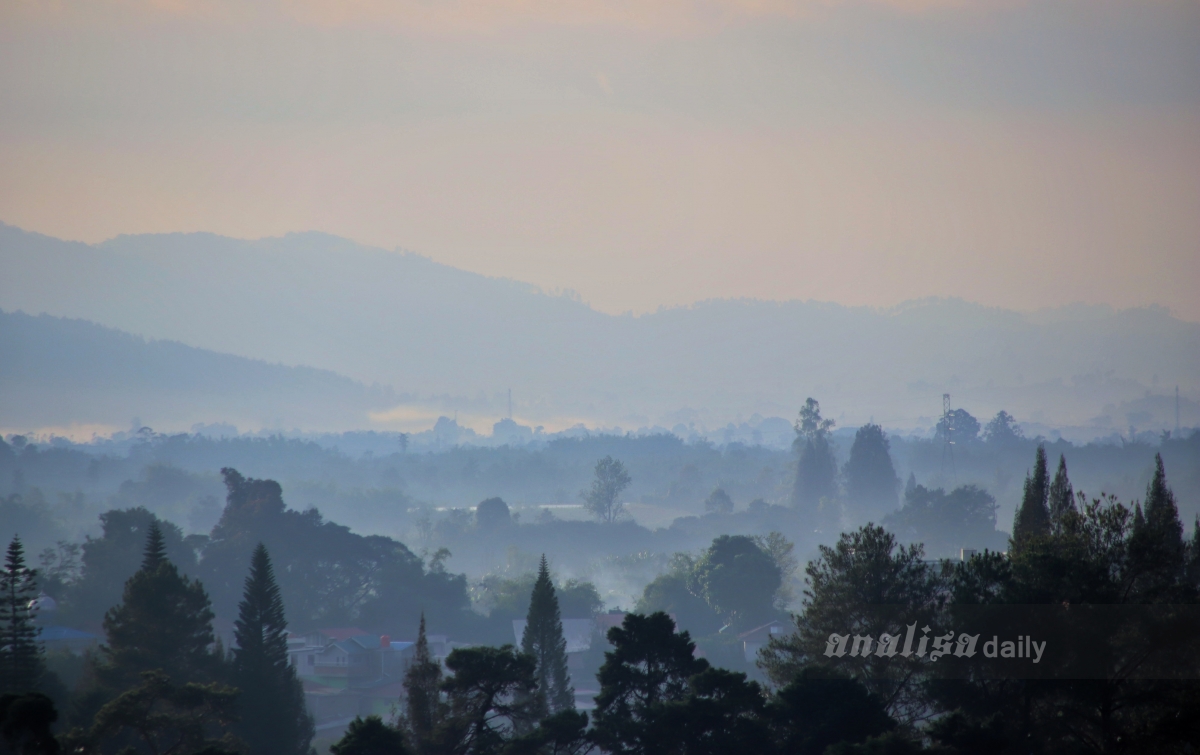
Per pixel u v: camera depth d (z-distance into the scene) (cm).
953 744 7762
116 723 9612
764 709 8800
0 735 8250
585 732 8894
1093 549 9225
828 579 9669
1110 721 8181
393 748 8581
